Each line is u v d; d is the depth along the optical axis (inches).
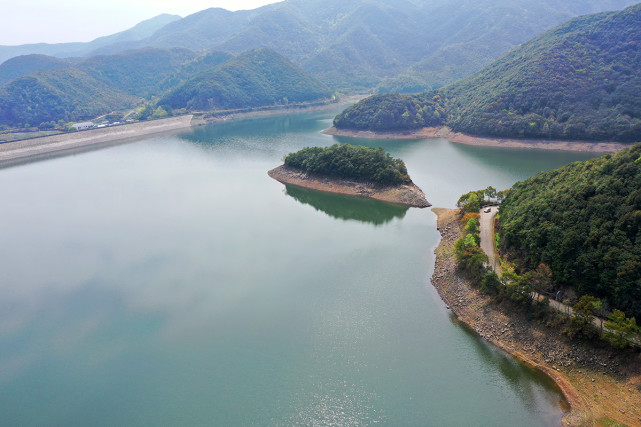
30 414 2400.3
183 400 2396.7
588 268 2687.0
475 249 3400.6
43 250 4527.6
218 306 3284.9
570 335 2484.0
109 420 2317.9
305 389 2405.3
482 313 2955.2
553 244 2957.7
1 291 3740.2
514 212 3656.5
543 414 2170.3
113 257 4286.4
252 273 3767.2
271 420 2218.3
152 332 3034.0
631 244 2598.4
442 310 3110.2
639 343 2281.0
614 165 3154.5
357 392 2359.7
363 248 4175.7
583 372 2345.0
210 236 4672.7
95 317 3282.5
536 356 2539.4
